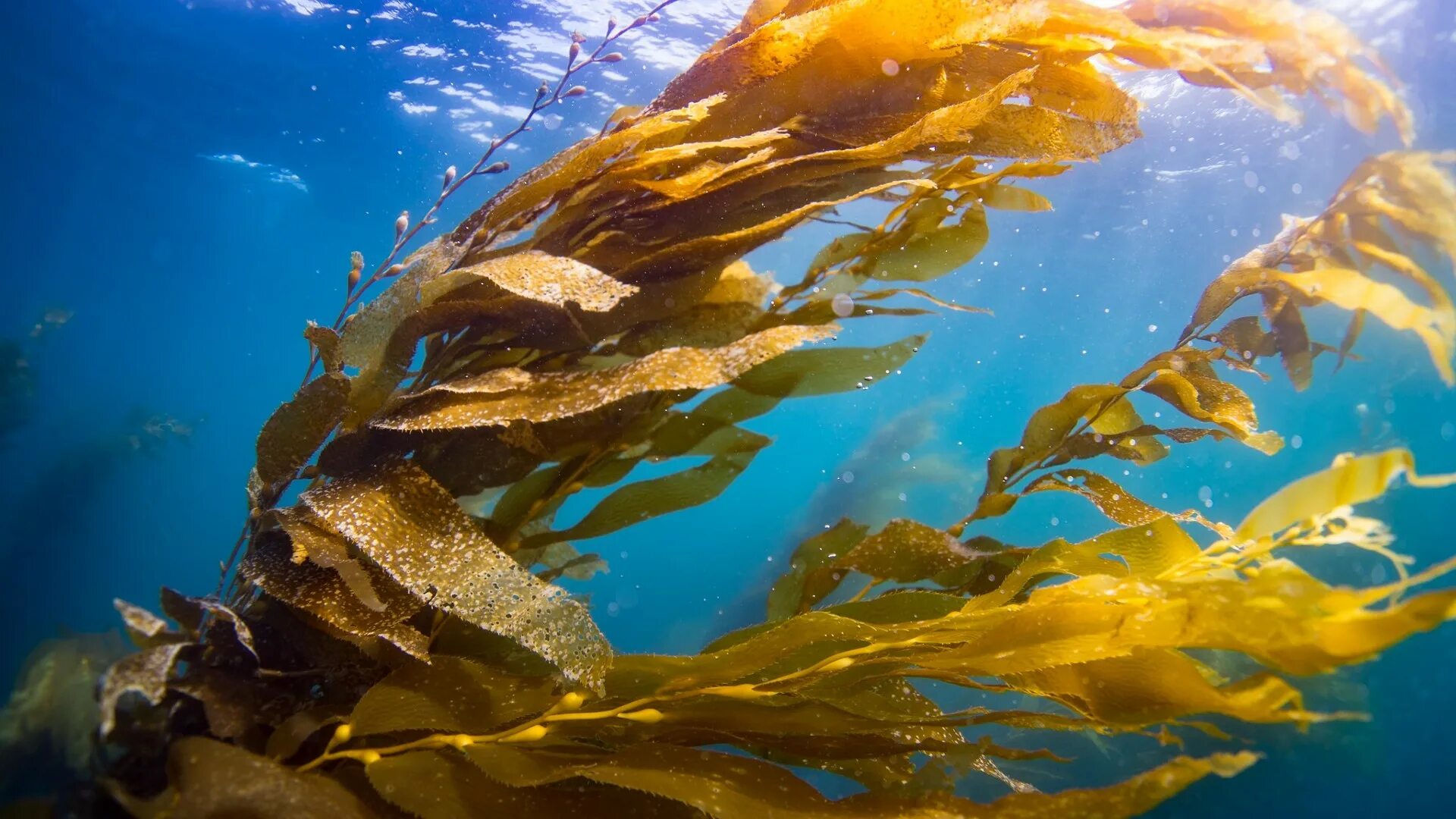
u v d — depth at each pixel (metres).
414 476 0.68
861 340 26.86
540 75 10.12
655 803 0.65
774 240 0.84
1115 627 0.57
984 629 0.62
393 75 10.77
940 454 13.16
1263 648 0.52
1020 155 0.88
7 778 0.67
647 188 0.83
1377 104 0.83
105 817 0.63
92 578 17.00
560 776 0.60
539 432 0.80
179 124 14.27
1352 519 0.52
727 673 0.67
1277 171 11.53
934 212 0.93
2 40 11.91
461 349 0.83
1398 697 7.70
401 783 0.62
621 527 0.85
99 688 0.55
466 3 8.98
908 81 0.87
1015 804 0.56
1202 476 19.03
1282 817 6.23
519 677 0.68
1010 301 22.16
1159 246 16.30
